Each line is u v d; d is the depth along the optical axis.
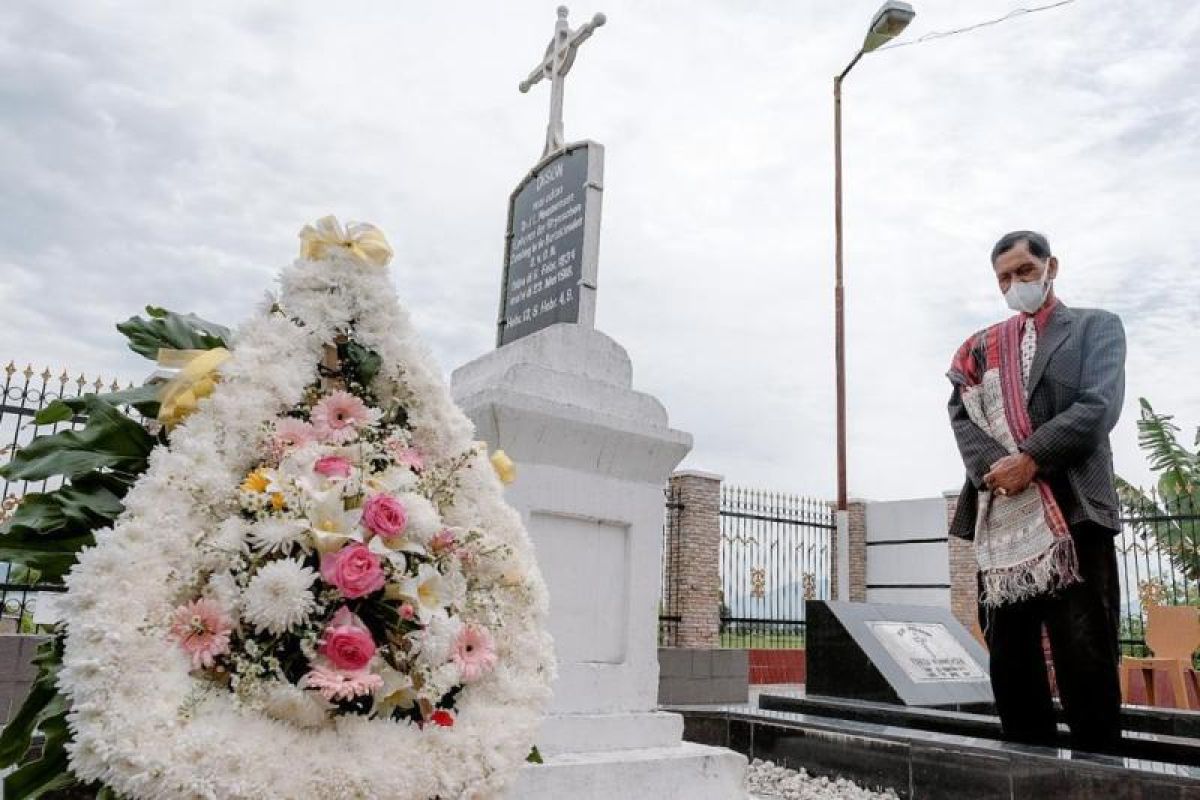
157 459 2.29
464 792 2.25
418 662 2.26
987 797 4.20
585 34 5.49
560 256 5.05
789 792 4.79
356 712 2.20
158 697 1.96
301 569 2.12
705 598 13.57
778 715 5.56
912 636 7.21
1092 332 4.55
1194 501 12.94
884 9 12.47
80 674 1.95
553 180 5.27
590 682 3.89
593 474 4.07
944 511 16.91
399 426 2.73
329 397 2.56
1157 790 3.58
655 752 3.82
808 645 7.14
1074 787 3.85
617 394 4.29
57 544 2.46
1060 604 4.44
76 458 2.50
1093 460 4.41
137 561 2.07
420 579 2.30
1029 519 4.48
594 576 4.04
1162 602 11.30
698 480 14.03
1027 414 4.57
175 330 2.90
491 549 2.62
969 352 5.02
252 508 2.19
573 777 3.42
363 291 2.70
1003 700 4.86
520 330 5.33
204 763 1.89
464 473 2.72
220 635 2.07
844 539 13.30
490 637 2.52
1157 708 6.62
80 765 1.93
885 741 4.71
